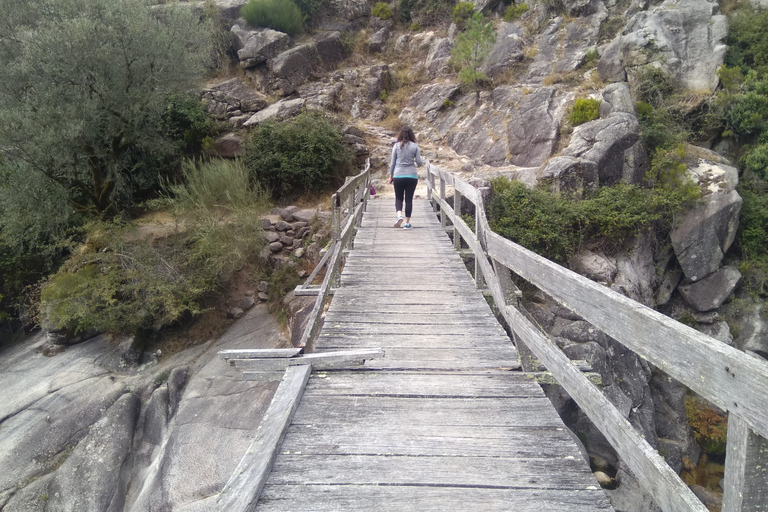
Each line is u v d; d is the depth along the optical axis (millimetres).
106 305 9516
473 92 17141
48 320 9812
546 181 11328
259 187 13062
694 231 11133
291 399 2889
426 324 4461
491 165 14000
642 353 1719
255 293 10867
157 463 7484
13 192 10109
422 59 20609
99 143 11297
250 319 10352
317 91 17453
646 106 12695
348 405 2951
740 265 11656
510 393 3086
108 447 7664
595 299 2102
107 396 8633
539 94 14656
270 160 13305
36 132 9734
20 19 10969
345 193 6453
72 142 10227
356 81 18797
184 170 12492
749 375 1167
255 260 11250
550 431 2645
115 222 10711
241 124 15156
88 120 10484
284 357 3418
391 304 5027
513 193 10828
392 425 2723
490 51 17906
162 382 9023
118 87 10734
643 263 10930
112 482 7176
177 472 7133
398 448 2496
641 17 14812
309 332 3781
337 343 4035
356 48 20938
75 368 9414
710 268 11227
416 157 8602
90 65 10273
